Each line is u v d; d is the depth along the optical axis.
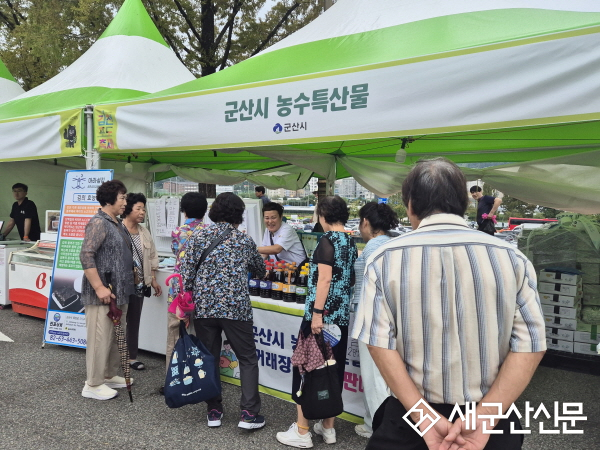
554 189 4.39
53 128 4.43
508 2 3.21
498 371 1.25
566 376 4.01
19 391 3.45
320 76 3.02
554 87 2.30
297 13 9.79
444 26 3.10
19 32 9.37
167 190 9.62
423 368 1.26
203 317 2.82
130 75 5.30
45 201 7.70
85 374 3.80
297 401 2.62
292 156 5.54
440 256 1.26
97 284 3.13
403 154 4.62
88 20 9.02
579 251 4.29
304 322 2.63
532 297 1.23
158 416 3.10
